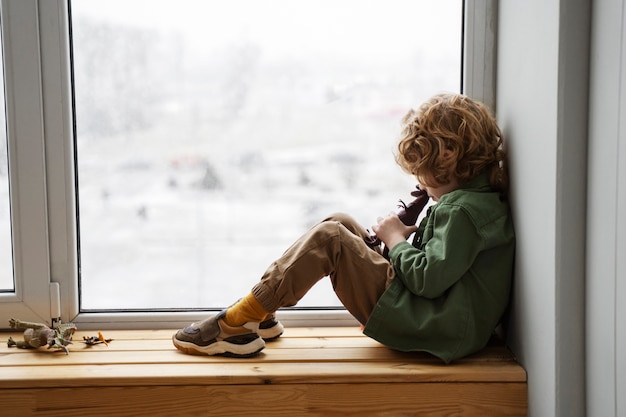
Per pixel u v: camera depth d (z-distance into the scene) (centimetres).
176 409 139
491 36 163
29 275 165
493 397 141
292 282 145
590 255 124
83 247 170
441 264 141
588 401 126
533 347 138
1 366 143
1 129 163
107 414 139
